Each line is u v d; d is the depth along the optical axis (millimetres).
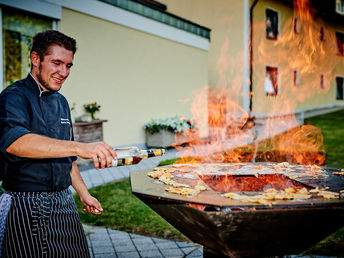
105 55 7375
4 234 1582
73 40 1688
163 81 9148
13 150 1339
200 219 1393
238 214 1319
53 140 1363
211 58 14742
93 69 7109
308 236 1499
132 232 3564
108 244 3264
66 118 1892
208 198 1488
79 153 1357
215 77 14656
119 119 7836
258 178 2229
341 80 19516
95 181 5590
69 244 1728
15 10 5699
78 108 6793
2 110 1483
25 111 1577
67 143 1364
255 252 1484
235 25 13859
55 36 1606
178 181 1905
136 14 8078
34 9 5828
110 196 4773
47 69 1609
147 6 8375
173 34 9336
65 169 1775
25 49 5961
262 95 14609
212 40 14656
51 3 6117
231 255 1474
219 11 14289
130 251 3113
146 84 8578
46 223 1625
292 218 1370
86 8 6820
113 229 3646
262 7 14336
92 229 3643
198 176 2070
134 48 8141
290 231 1430
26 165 1597
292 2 15453
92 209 2105
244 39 13586
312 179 1939
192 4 14938
